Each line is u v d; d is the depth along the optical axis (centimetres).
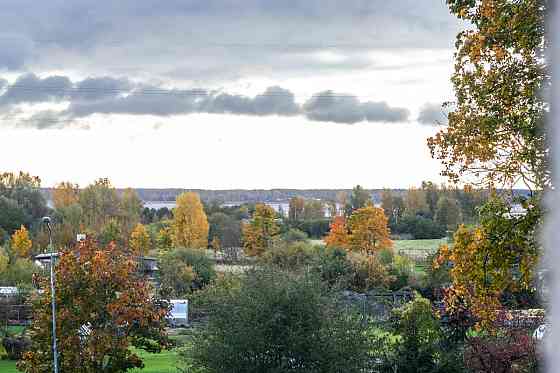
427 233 14400
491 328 2509
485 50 2230
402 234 14588
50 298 3947
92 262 3947
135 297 3909
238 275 3444
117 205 16175
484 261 2267
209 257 9875
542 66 2125
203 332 3050
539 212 2139
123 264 3988
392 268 8244
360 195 17438
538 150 2142
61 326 3888
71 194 16912
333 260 7831
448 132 2338
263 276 3112
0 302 6538
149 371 4806
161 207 18900
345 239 11225
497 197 2300
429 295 6494
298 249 8444
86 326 3984
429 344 3025
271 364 2942
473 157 2300
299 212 18038
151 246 13712
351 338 2977
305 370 2912
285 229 13412
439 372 2927
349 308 3133
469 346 3025
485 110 2264
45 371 3938
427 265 6925
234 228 13900
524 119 2188
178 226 12719
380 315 3481
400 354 3017
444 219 14450
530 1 2120
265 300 2981
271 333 2955
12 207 14150
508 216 2264
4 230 13262
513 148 2270
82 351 3847
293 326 2967
